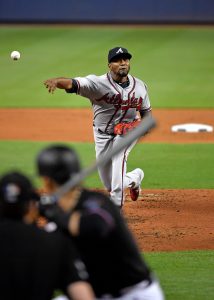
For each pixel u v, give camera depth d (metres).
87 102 68.56
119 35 105.81
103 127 33.25
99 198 16.20
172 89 73.75
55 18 116.25
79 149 50.94
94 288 16.45
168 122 60.44
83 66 83.19
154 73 81.19
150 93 72.00
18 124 59.34
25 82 75.75
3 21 115.56
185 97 70.38
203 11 115.06
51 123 59.81
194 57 90.44
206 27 113.38
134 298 16.47
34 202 15.11
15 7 115.31
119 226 16.14
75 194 16.25
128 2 115.12
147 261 28.08
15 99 68.94
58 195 15.58
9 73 80.19
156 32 109.06
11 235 14.38
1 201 14.55
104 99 32.50
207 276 26.42
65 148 15.91
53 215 15.64
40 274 14.08
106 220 15.67
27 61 86.62
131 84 32.84
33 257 14.16
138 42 100.38
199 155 49.28
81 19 115.88
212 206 36.94
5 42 99.94
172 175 43.84
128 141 17.48
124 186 33.22
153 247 29.97
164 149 50.88
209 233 32.06
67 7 115.31
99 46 96.44
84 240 15.79
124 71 32.16
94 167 16.34
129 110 33.03
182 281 25.88
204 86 75.12
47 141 53.31
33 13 115.94
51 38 103.12
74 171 15.81
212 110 65.25
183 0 114.94
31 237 14.34
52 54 90.94
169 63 86.69
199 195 39.25
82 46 96.56
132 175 34.84
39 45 97.38
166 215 35.06
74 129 57.69
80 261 15.15
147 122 17.67
